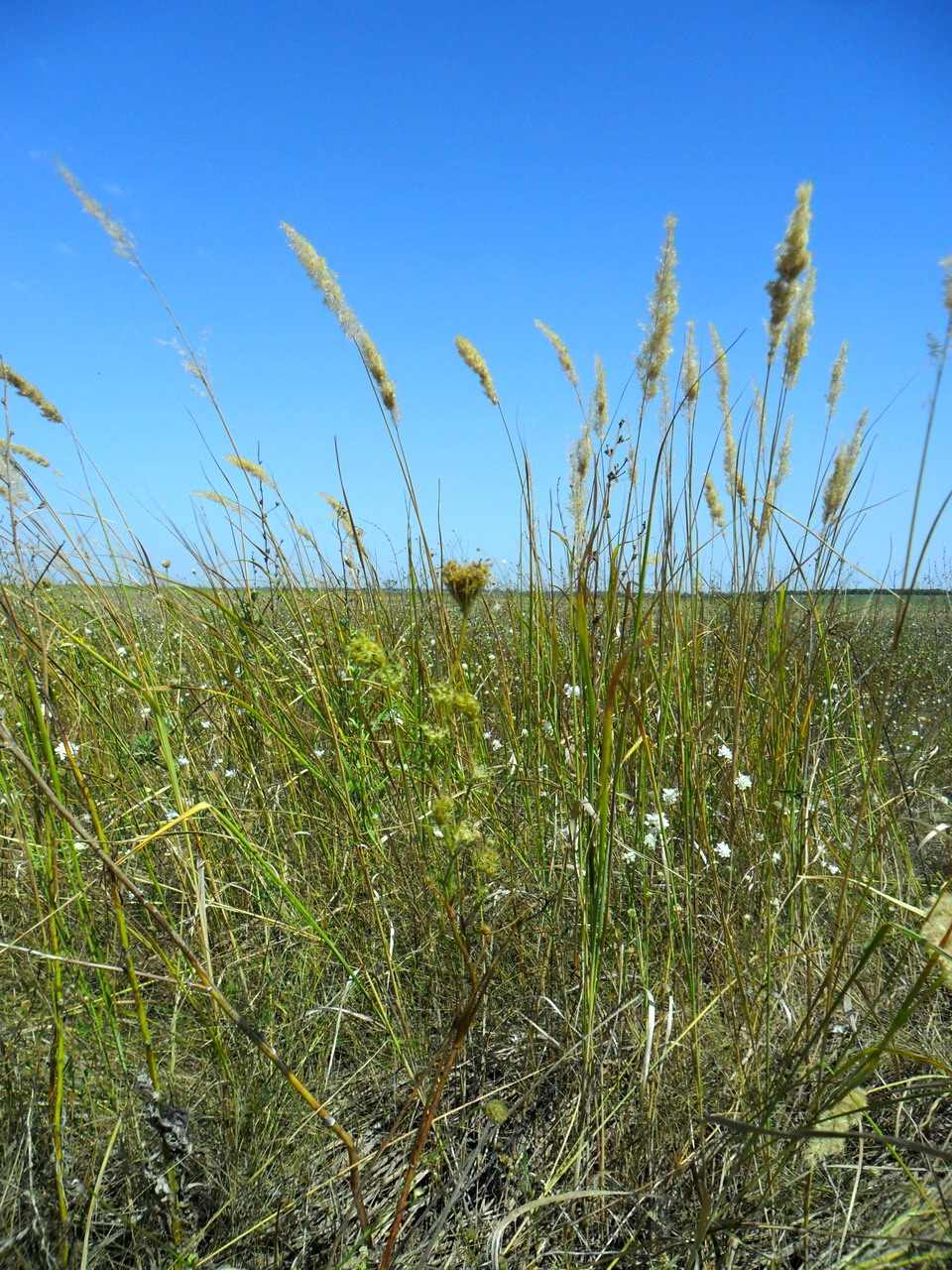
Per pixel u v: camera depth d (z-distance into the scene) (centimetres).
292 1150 174
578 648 228
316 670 242
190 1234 155
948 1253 126
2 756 214
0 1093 163
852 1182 167
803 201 223
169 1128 145
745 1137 166
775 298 234
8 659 217
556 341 263
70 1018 182
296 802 278
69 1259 142
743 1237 156
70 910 204
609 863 182
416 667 226
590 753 196
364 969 217
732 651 266
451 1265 152
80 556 246
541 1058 199
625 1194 154
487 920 218
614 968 213
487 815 231
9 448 197
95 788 236
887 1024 197
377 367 226
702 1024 199
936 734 374
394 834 240
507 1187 171
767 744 252
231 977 210
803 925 216
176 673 328
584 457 259
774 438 248
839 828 258
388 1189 172
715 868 209
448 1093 192
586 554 203
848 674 288
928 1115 171
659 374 239
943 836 247
